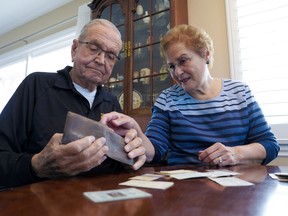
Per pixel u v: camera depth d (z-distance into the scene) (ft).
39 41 11.51
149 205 1.13
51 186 1.60
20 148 3.36
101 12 7.80
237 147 3.22
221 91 4.09
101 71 3.85
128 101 6.64
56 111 3.52
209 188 1.54
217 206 1.15
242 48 6.11
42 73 3.85
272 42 5.78
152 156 3.26
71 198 1.24
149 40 6.75
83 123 2.05
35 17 11.89
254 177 2.00
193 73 3.86
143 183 1.67
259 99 5.81
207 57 4.04
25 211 1.02
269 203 1.21
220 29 6.41
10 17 11.91
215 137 3.76
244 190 1.50
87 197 1.24
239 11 6.25
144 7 7.03
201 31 3.98
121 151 2.39
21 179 2.23
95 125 2.15
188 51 3.82
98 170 2.45
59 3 10.76
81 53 3.80
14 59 13.04
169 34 4.00
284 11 5.74
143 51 6.84
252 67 5.95
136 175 2.15
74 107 3.67
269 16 5.89
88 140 1.96
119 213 1.01
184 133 3.86
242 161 3.12
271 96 5.70
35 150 3.35
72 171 2.01
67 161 1.95
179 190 1.47
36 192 1.40
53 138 2.04
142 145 2.79
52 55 11.51
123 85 6.83
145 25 6.93
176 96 4.24
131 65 6.81
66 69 4.07
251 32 6.06
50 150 1.96
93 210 1.04
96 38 3.75
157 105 4.22
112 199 1.20
